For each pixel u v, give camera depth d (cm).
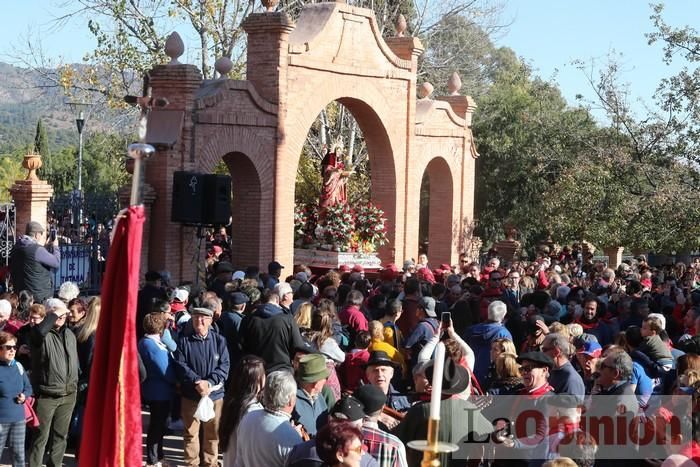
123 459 540
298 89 2409
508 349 1047
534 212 4506
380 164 2775
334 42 2506
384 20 3888
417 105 2902
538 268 2494
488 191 4684
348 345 1390
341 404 788
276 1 2350
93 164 5716
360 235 2675
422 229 5038
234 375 888
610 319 1658
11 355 1125
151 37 3425
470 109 3089
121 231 543
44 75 3688
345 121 4109
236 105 2234
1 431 1125
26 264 1650
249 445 796
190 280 2142
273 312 1268
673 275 2598
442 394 839
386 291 1730
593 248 3900
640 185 3372
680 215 3022
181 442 1458
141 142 536
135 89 3806
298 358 1091
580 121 4425
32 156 2106
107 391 543
